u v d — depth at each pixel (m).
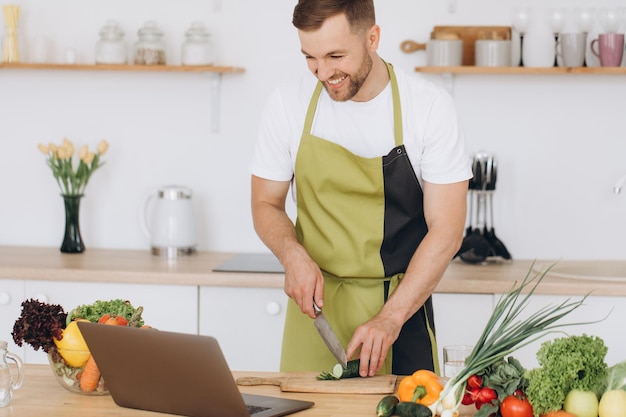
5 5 3.79
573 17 3.59
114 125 3.95
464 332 3.26
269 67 3.88
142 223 3.83
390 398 1.79
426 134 2.44
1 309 3.44
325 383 2.01
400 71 2.50
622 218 3.79
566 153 3.79
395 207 2.51
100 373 1.87
